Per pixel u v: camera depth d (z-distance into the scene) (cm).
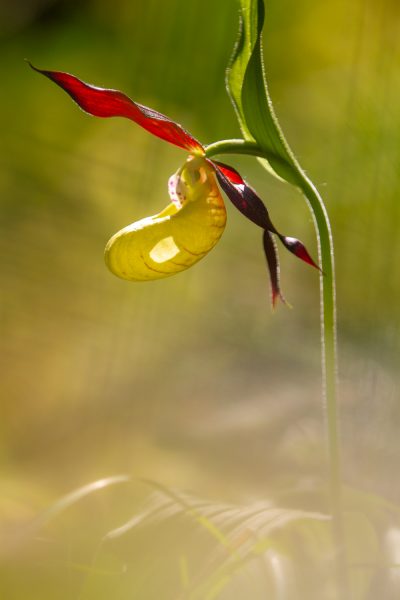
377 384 73
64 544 60
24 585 58
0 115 130
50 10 159
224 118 118
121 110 57
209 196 58
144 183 106
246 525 58
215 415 75
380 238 84
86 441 73
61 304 91
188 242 58
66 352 83
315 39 136
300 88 127
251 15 56
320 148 106
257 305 94
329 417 57
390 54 92
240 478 69
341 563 57
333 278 57
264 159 57
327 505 62
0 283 93
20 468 70
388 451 69
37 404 76
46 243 100
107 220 104
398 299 79
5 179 108
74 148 116
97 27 156
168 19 118
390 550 59
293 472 70
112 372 79
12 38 157
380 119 91
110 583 58
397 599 57
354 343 77
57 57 154
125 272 58
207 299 92
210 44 117
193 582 57
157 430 74
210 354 83
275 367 81
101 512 61
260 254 104
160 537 59
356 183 89
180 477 70
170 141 58
